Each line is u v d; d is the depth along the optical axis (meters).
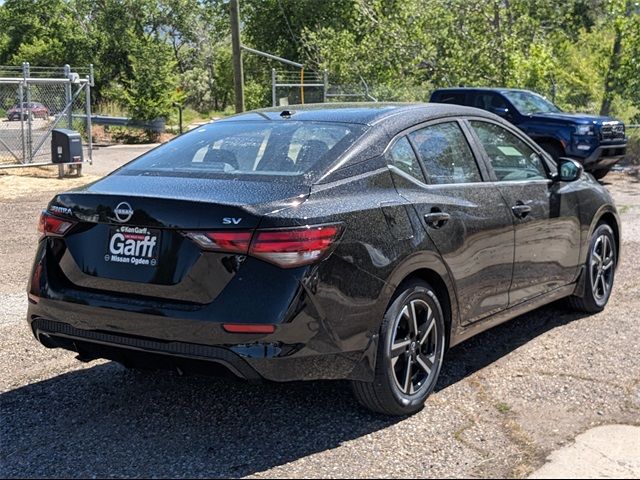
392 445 3.89
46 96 19.86
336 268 3.78
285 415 4.28
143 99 30.83
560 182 5.76
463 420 4.20
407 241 4.15
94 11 55.44
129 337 3.88
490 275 4.86
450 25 25.09
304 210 3.76
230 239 3.63
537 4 26.27
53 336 4.17
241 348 3.62
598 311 6.39
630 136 20.64
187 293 3.72
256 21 42.72
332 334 3.78
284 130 4.61
